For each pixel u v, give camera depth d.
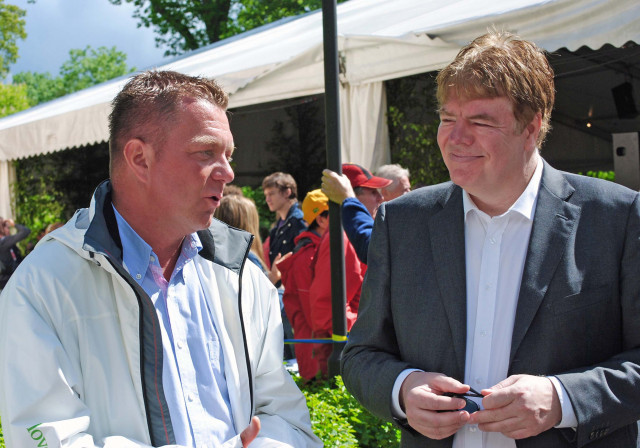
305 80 5.31
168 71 1.69
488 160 1.64
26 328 1.47
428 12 5.42
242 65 6.10
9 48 32.19
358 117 5.27
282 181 6.35
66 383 1.46
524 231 1.76
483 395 1.58
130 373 1.57
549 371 1.67
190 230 1.66
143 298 1.55
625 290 1.69
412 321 1.83
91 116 7.38
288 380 1.88
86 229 1.59
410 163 6.01
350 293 3.52
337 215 3.28
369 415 2.88
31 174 12.27
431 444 1.78
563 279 1.68
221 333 1.75
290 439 1.74
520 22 3.90
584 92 6.92
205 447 1.61
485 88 1.59
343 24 6.19
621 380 1.62
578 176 1.83
